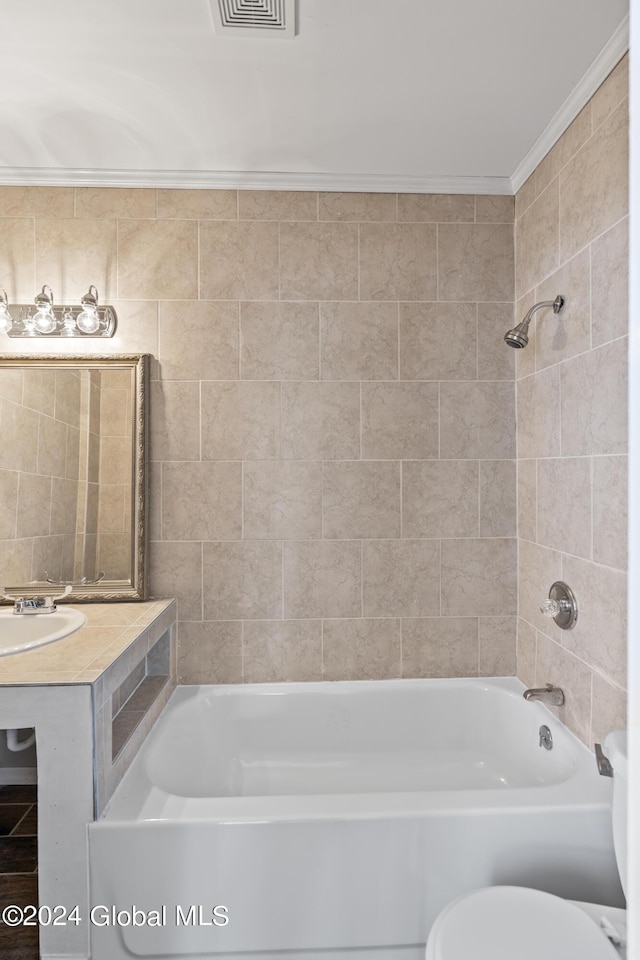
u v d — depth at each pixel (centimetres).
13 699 140
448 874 144
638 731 28
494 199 231
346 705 224
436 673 230
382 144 204
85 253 222
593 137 170
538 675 211
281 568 226
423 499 229
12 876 180
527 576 221
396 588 229
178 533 225
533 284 213
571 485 185
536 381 211
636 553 29
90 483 219
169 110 183
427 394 229
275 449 226
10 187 221
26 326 217
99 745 144
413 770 220
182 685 225
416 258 228
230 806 147
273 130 195
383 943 142
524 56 161
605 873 147
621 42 153
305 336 226
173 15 145
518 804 148
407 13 146
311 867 141
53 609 205
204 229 224
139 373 219
